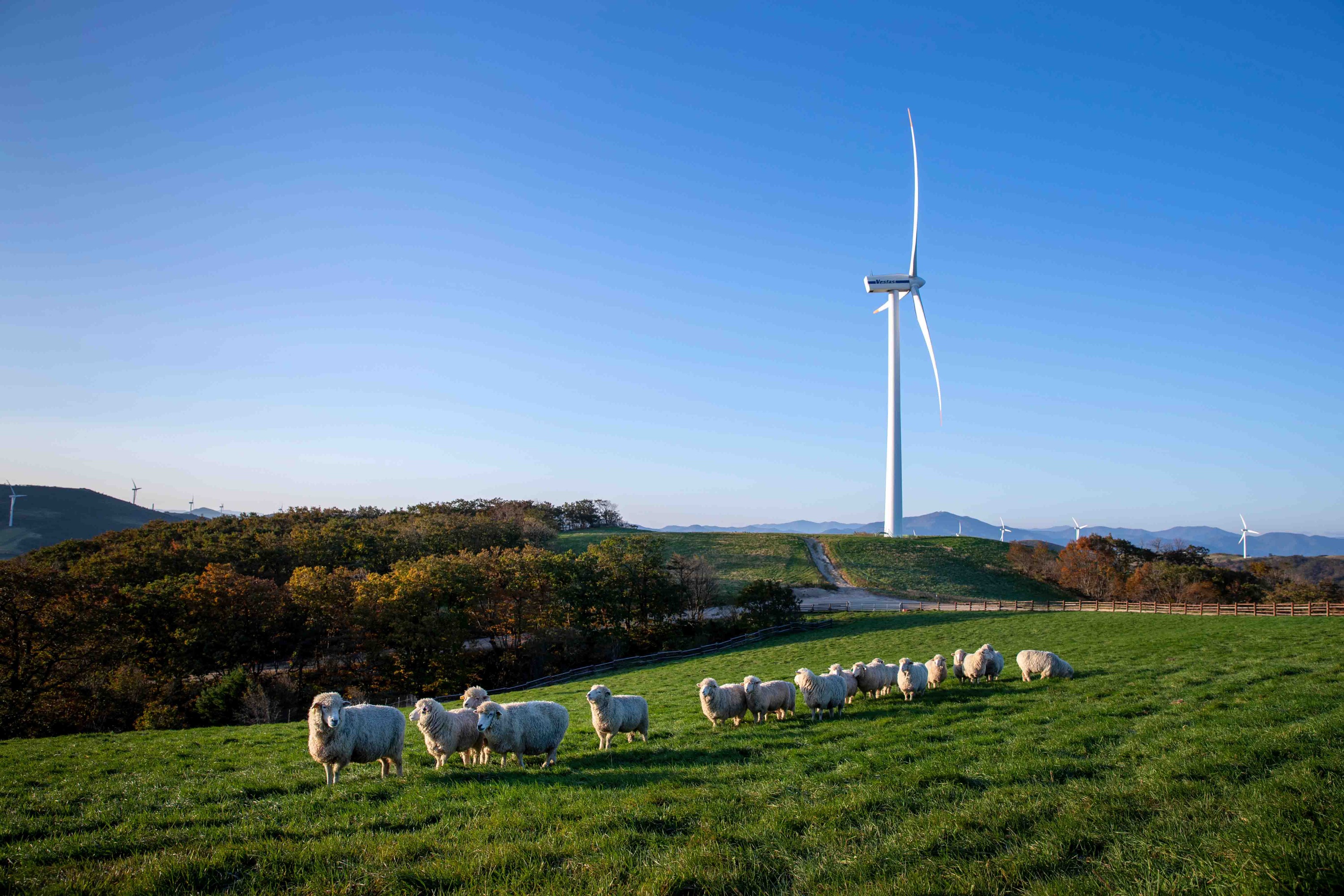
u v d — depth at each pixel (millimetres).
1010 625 44125
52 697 36594
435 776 11945
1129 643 29609
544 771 12508
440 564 52594
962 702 18422
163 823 9742
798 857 7371
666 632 58438
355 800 10609
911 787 9844
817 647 42812
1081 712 15336
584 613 54906
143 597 44031
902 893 6207
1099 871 6359
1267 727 11812
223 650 46031
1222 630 32469
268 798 11125
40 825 9945
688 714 21016
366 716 12234
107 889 7020
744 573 92562
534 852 7641
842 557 100688
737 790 10258
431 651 48281
